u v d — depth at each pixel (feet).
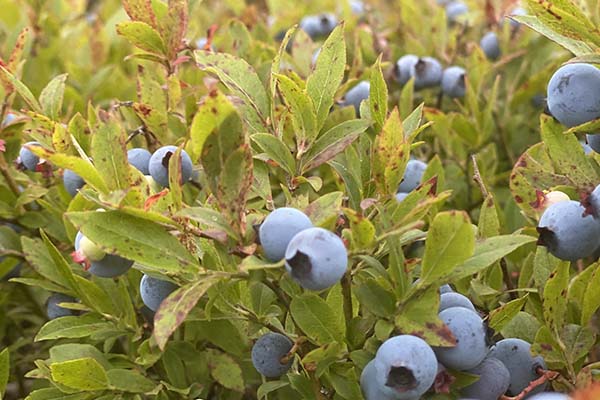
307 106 0.79
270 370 0.79
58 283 0.92
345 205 0.83
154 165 0.84
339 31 0.80
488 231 0.82
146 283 0.80
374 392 0.72
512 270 0.95
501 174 1.10
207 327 0.87
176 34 0.95
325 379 0.78
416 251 0.92
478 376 0.74
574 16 0.78
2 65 0.98
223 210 0.72
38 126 0.98
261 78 1.01
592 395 0.66
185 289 0.72
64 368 0.80
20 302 1.02
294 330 0.81
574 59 0.77
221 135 0.71
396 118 0.78
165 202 0.79
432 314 0.73
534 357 0.78
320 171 1.02
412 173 0.94
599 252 0.80
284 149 0.80
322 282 0.69
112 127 0.76
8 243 0.97
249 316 0.80
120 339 0.99
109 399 0.84
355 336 0.77
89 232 0.72
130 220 0.73
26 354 1.05
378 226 0.79
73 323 0.88
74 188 0.90
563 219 0.76
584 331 0.78
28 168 0.95
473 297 0.86
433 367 0.71
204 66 0.81
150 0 0.94
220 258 0.75
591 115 0.78
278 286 0.76
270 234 0.70
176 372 0.86
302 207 0.76
